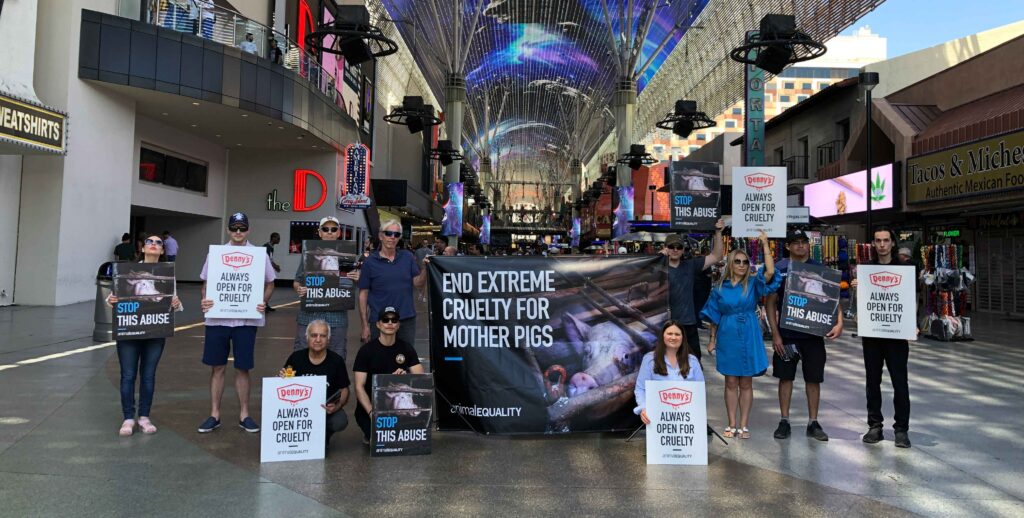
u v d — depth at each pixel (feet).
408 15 135.33
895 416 18.26
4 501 12.88
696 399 16.40
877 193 64.54
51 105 53.42
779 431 18.84
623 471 15.65
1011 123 47.44
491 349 18.89
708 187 20.97
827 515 12.91
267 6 86.33
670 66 162.40
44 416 19.54
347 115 96.27
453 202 128.06
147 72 58.65
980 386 26.94
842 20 78.18
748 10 103.71
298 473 15.14
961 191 52.60
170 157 77.15
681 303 21.04
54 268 52.34
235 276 18.60
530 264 19.12
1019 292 58.80
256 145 88.17
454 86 133.80
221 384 18.76
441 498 13.65
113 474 14.69
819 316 18.39
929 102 66.23
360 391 17.17
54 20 53.98
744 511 13.07
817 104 96.12
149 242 18.37
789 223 59.52
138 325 17.88
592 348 18.97
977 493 14.24
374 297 19.88
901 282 17.97
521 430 18.58
